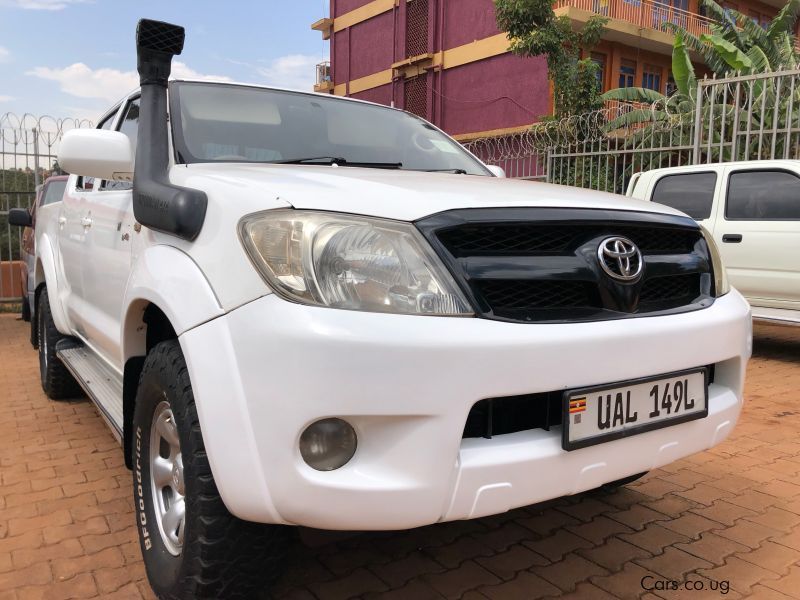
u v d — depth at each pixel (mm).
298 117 3072
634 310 1975
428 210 1782
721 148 7844
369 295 1631
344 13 26844
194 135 2645
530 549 2586
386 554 2535
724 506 2986
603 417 1861
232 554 1836
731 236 6395
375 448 1634
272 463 1619
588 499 3061
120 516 2844
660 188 7113
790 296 6055
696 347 2084
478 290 1723
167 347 2051
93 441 3816
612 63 19875
